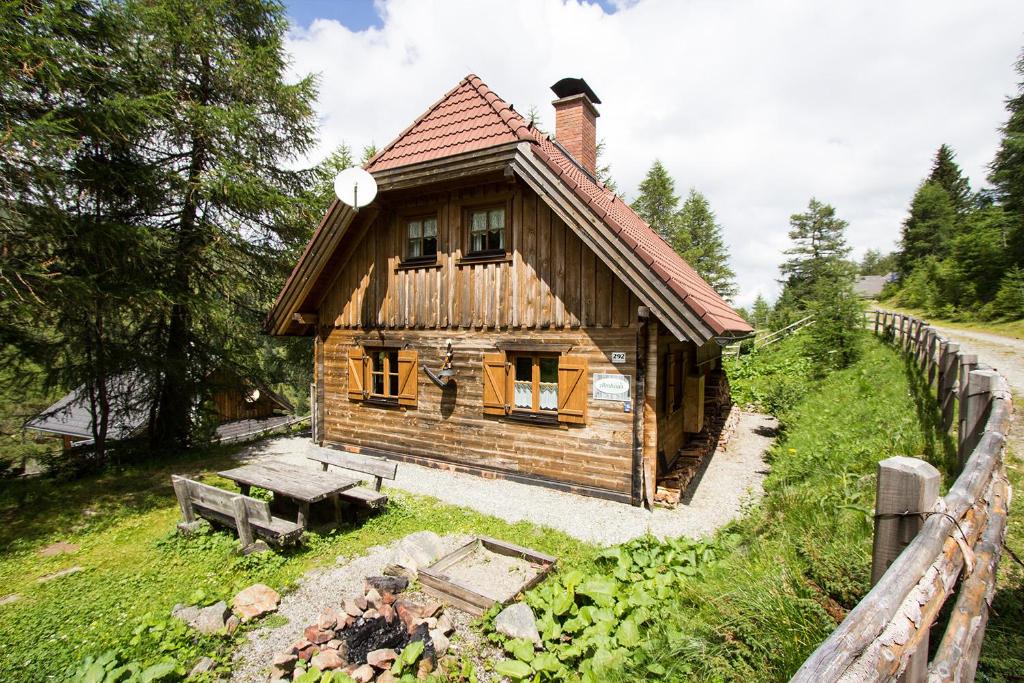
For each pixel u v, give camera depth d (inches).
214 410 510.3
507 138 322.3
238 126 444.8
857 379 494.3
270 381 737.6
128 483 391.5
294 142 522.6
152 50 418.6
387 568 224.4
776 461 346.3
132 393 475.2
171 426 490.9
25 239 341.4
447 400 382.6
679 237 1565.0
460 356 374.9
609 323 314.5
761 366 798.5
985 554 102.9
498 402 353.7
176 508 333.7
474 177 344.8
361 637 174.4
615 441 314.0
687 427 432.8
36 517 320.5
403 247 402.6
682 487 329.1
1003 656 110.5
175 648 172.7
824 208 1923.0
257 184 460.1
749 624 125.0
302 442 523.5
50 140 303.4
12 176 310.5
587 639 157.5
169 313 431.2
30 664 171.6
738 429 529.0
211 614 187.5
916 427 285.9
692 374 447.5
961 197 2241.6
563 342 330.6
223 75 466.3
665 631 143.6
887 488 92.2
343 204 379.6
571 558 231.1
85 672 155.6
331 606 203.9
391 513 290.2
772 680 110.0
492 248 366.3
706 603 149.9
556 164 324.8
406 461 406.6
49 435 756.0
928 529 83.3
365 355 432.1
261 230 511.8
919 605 70.8
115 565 248.8
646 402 305.7
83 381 416.2
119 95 356.8
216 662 168.6
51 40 301.3
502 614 176.4
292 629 188.9
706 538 213.6
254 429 846.5
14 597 218.8
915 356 485.7
